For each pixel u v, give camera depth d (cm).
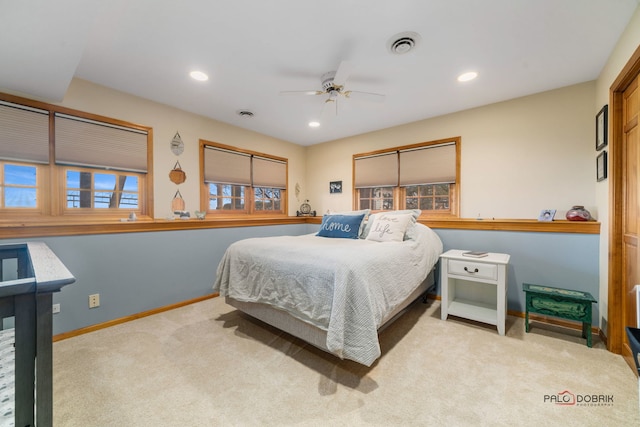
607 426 128
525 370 174
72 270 223
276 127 375
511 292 272
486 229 287
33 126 217
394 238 260
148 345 209
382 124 361
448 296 263
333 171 441
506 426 128
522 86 253
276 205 437
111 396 151
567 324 245
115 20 162
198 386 160
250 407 142
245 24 168
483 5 153
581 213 237
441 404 144
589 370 173
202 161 328
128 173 275
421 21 166
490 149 293
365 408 141
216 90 261
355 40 185
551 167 261
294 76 234
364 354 153
